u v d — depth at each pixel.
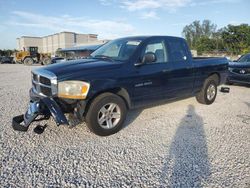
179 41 5.71
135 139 4.18
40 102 3.88
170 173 3.11
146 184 2.87
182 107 6.34
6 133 4.29
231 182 2.91
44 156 3.50
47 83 4.05
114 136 4.29
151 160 3.44
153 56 4.62
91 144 3.93
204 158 3.50
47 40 73.12
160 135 4.37
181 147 3.86
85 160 3.41
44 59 31.64
